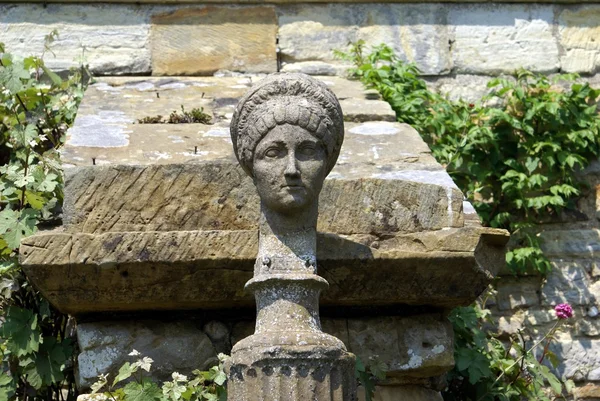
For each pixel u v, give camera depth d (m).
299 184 4.55
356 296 5.22
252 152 4.63
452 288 5.24
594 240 7.88
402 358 5.37
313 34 8.45
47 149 7.02
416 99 7.80
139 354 5.11
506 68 8.45
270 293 4.55
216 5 8.41
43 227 5.91
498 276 7.73
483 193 7.95
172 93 7.43
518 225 7.80
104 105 7.00
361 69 8.02
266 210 4.76
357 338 5.37
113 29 8.30
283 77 4.71
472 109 8.08
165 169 5.14
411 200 5.17
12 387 5.64
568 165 8.01
